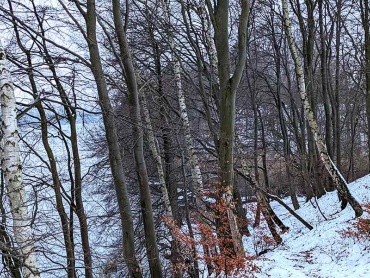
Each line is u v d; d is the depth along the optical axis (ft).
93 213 45.78
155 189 48.11
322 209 53.88
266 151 67.56
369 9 49.65
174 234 29.27
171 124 42.27
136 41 43.50
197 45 41.16
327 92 61.87
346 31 67.77
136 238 42.01
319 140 38.50
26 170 29.35
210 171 44.52
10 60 26.78
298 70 38.73
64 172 36.09
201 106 51.24
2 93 17.08
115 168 27.20
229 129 29.14
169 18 43.62
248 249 42.96
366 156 85.61
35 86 29.25
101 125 48.34
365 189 49.80
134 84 29.27
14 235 16.70
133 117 29.40
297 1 49.14
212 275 30.60
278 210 73.46
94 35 26.94
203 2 39.63
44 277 25.40
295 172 78.84
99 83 27.02
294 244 39.93
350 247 32.24
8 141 16.96
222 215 27.50
